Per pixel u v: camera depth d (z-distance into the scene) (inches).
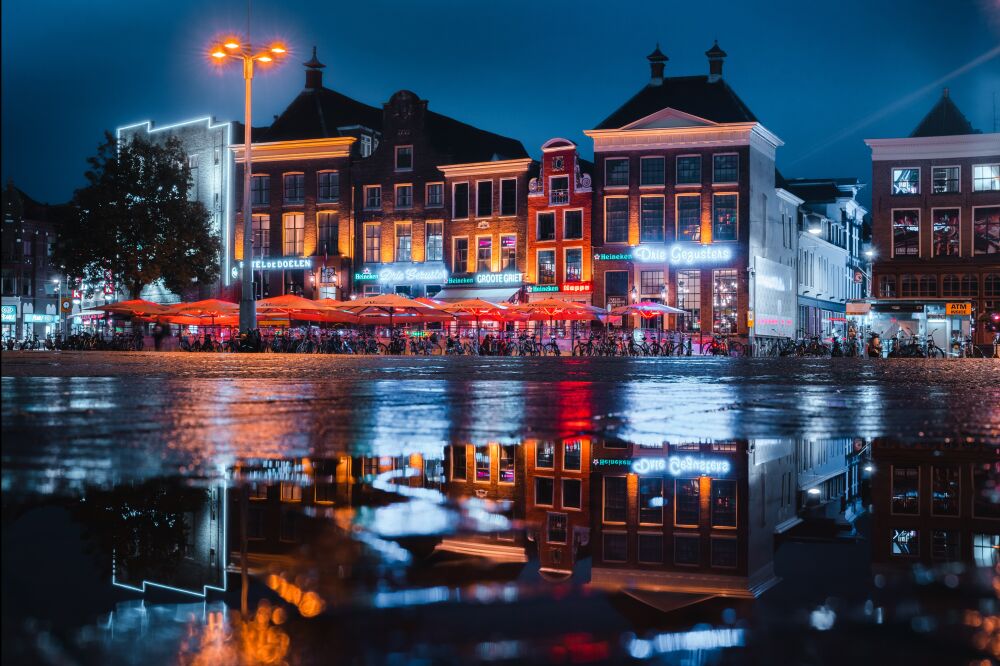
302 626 57.7
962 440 179.0
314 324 2140.7
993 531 96.8
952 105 2140.7
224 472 121.9
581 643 55.9
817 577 75.2
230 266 2470.5
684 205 2082.9
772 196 2241.6
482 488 120.5
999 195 2065.7
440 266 2253.9
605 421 214.7
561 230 2146.9
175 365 705.6
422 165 2281.0
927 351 1844.2
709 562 82.3
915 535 94.5
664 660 53.1
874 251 2139.5
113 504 98.4
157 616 59.2
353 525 90.7
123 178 2277.3
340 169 2349.9
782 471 140.9
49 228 3036.4
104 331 2377.0
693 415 236.4
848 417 230.5
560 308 1763.0
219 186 2491.4
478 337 1844.2
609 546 89.2
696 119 2058.3
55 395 294.0
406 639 56.1
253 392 321.7
